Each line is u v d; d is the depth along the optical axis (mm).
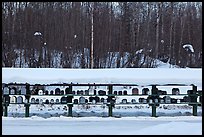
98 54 39406
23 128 12094
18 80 14961
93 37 39562
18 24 39406
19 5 40000
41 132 11438
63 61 38875
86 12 40719
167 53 41281
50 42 39500
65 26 40188
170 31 41656
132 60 39625
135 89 16297
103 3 41156
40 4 40438
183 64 40844
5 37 38375
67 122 13352
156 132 11406
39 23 39906
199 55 40938
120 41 40438
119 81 15289
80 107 17594
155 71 15781
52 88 18578
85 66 38875
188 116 15125
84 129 12008
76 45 39844
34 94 16031
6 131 11562
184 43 41688
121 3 41938
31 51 38656
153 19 41781
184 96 16328
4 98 15227
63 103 15109
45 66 38531
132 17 41562
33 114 15766
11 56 37750
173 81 15422
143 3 42125
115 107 17828
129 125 12750
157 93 15812
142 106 18109
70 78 15195
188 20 42250
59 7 40688
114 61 39562
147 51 40281
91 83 15211
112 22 40812
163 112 16578
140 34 41156
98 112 16438
